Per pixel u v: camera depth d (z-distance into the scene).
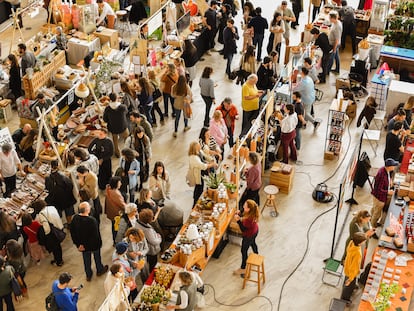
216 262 11.44
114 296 8.43
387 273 10.24
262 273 10.88
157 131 14.99
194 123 15.29
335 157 14.13
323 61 16.72
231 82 16.98
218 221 10.95
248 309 10.52
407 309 9.61
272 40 17.34
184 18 17.50
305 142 14.70
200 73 17.39
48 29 17.36
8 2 19.28
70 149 13.00
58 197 11.29
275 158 13.83
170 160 14.05
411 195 11.83
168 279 10.05
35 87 14.71
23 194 11.84
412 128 13.12
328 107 15.99
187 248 10.26
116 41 17.70
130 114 12.81
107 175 12.64
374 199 11.71
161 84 14.83
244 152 12.21
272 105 13.11
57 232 10.90
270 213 12.59
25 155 12.96
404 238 10.91
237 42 18.95
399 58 16.61
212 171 12.21
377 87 15.41
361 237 9.81
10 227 10.46
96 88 14.50
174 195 13.01
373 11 18.09
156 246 10.38
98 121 13.92
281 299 10.73
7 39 18.58
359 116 14.73
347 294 10.45
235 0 19.19
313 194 13.01
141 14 18.83
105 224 12.23
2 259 9.64
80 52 16.95
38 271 11.23
